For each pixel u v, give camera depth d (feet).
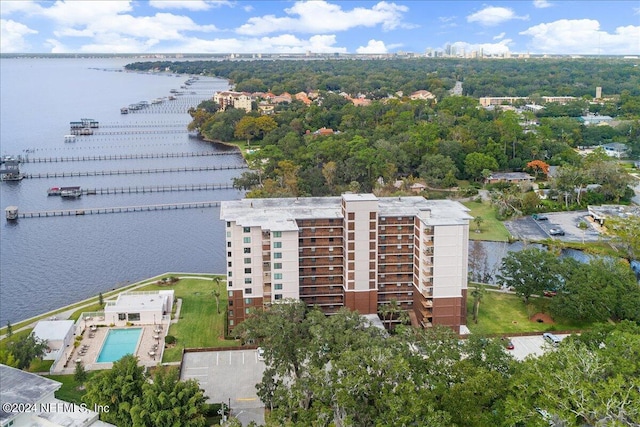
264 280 399.65
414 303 423.23
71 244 612.70
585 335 321.93
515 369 274.77
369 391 260.83
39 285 508.53
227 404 320.09
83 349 379.76
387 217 413.18
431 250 392.47
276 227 390.83
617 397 239.50
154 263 561.43
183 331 409.49
